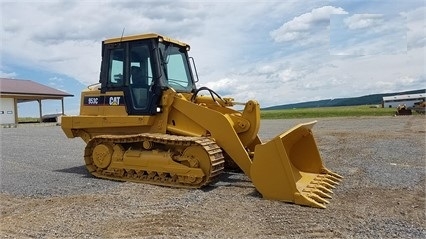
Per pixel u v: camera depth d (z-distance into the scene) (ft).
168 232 13.55
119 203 17.38
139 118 23.18
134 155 22.38
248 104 22.02
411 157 31.19
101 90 25.13
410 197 18.08
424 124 74.49
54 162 30.55
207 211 16.02
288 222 14.53
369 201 17.44
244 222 14.60
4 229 14.17
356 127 69.46
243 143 22.15
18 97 102.58
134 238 13.00
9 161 31.09
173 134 22.79
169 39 24.11
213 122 21.43
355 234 13.16
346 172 24.49
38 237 13.32
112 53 24.80
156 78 22.86
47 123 107.04
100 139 23.86
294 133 19.39
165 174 21.50
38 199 18.40
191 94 24.12
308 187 18.86
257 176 18.21
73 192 19.71
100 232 13.65
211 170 19.80
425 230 13.50
